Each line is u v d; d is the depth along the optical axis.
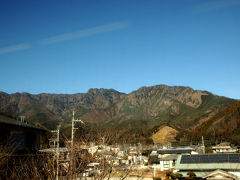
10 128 13.98
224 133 99.88
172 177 27.89
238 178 20.80
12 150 13.05
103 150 8.74
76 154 8.40
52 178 8.08
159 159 44.78
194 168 26.36
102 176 8.26
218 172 20.83
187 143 100.31
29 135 15.28
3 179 10.53
